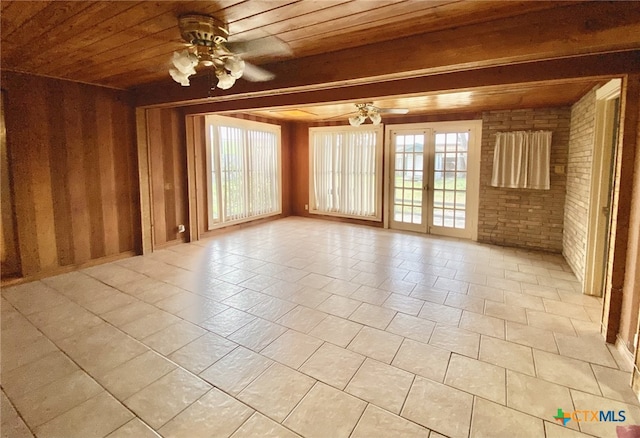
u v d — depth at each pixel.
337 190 7.33
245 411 1.92
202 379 2.19
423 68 2.34
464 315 3.04
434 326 2.85
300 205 7.94
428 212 6.29
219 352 2.48
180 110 5.30
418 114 6.05
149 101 4.36
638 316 2.08
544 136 4.97
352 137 7.00
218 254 4.94
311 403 1.97
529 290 3.61
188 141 5.41
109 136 4.42
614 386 2.10
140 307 3.21
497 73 2.85
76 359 2.39
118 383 2.15
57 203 3.99
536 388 2.09
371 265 4.45
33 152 3.75
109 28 2.27
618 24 1.81
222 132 6.05
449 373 2.24
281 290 3.62
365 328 2.82
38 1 1.88
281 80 3.01
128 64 3.21
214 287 3.70
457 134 5.84
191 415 1.89
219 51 2.24
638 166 2.30
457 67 2.29
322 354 2.46
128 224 4.74
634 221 2.32
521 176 5.19
